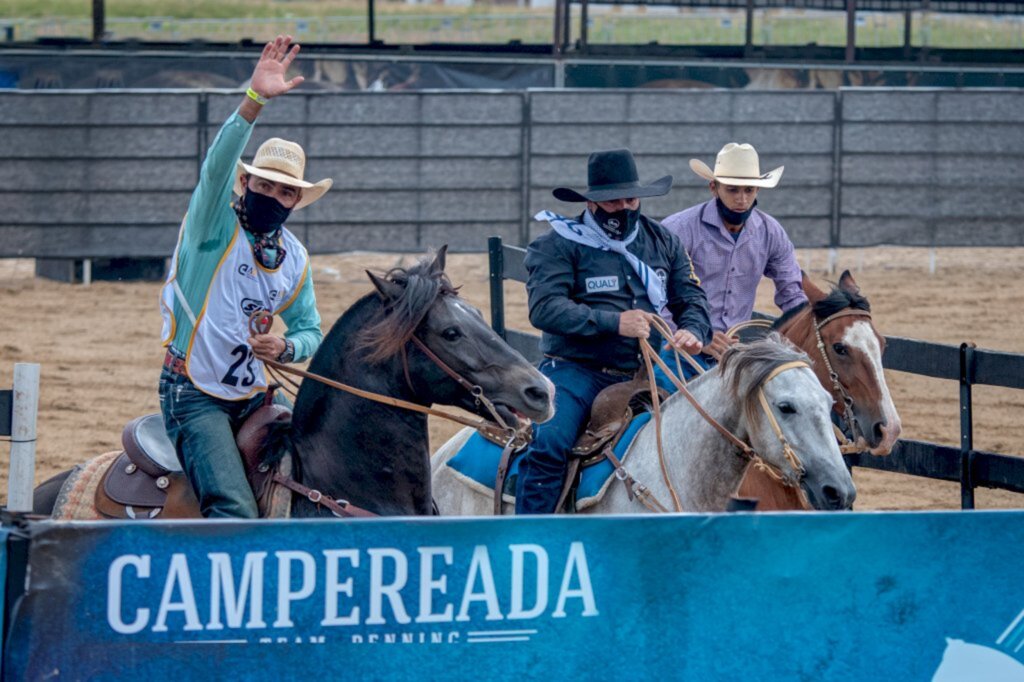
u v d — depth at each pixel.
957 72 50.12
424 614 6.99
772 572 7.47
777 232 15.07
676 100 44.38
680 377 12.53
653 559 7.28
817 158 44.91
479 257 46.59
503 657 7.12
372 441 10.34
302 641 6.84
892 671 7.71
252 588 6.76
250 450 10.52
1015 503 20.81
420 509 10.56
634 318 11.68
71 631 6.56
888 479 22.77
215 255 10.26
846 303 12.99
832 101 44.69
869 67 50.06
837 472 9.96
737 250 14.80
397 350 10.27
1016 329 35.22
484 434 13.41
